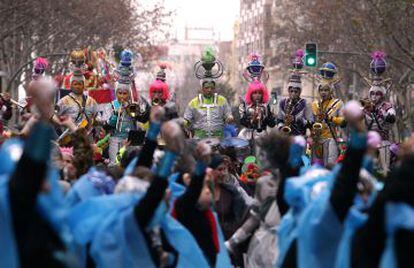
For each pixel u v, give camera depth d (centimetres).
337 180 1030
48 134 886
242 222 1498
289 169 1230
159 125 1248
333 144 2416
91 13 7344
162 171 1084
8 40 6944
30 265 898
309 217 1057
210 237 1315
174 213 1292
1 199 887
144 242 1107
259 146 1355
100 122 2411
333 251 1048
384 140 2442
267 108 2420
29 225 898
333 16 7250
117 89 2409
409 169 911
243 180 1919
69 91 2542
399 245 906
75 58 2442
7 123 2675
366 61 7056
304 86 11575
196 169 1270
